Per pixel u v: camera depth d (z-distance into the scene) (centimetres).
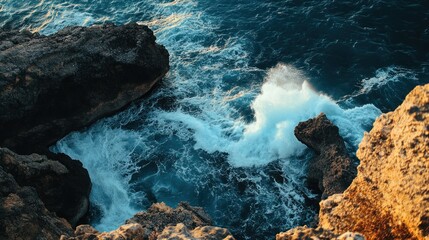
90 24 4244
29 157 2827
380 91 3325
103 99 3422
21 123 3183
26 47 3316
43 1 4553
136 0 4447
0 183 2356
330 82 3453
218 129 3288
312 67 3575
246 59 3747
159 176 3077
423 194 1362
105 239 1449
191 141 3259
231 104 3428
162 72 3622
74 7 4450
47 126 3269
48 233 2264
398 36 3662
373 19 3812
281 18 3984
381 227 1486
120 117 3509
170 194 2972
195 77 3691
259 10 4112
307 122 3025
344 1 4000
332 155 2800
